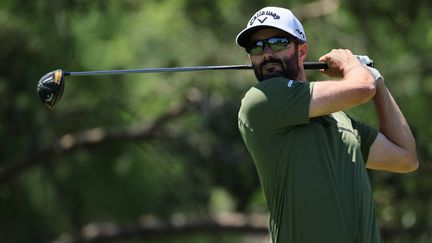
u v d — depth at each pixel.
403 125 15.91
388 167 15.90
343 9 35.19
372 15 34.94
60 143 38.81
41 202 40.28
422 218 36.28
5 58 35.78
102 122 40.00
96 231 40.69
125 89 38.22
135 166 40.88
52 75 16.33
